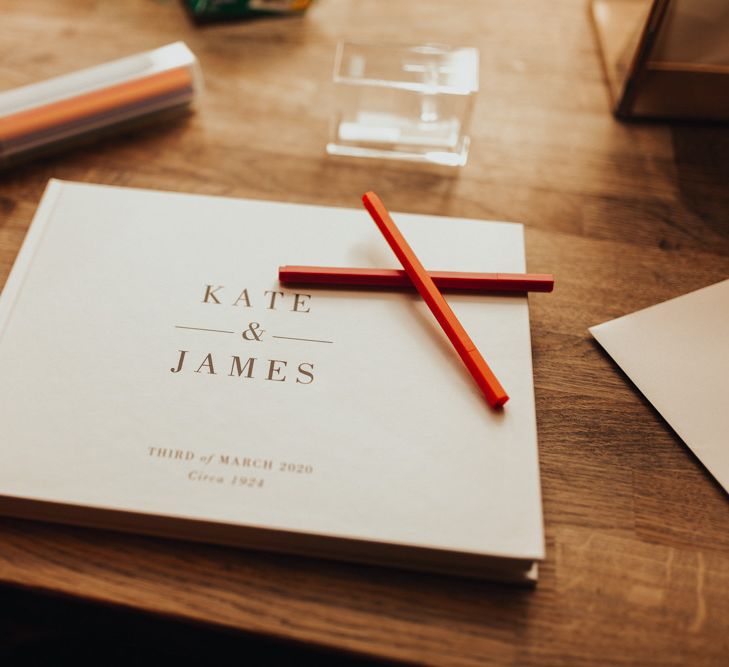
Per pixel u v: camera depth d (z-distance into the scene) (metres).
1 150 0.55
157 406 0.43
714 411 0.45
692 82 0.58
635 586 0.40
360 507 0.39
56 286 0.47
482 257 0.49
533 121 0.61
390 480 0.40
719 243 0.54
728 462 0.43
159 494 0.40
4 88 0.61
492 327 0.46
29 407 0.42
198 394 0.43
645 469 0.43
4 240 0.52
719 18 0.53
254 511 0.39
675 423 0.44
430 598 0.39
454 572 0.39
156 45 0.65
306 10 0.67
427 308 0.47
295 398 0.43
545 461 0.44
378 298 0.47
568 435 0.45
